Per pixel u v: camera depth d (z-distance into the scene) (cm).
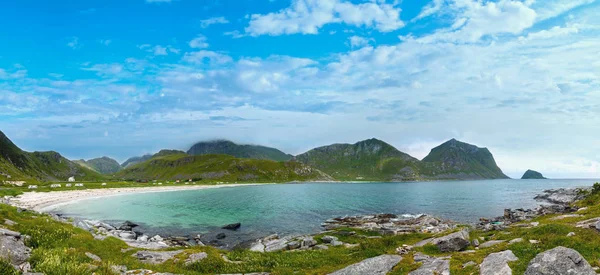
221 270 2470
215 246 4816
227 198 13500
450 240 2647
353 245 3638
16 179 16475
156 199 12675
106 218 7488
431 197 14112
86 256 2273
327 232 4891
